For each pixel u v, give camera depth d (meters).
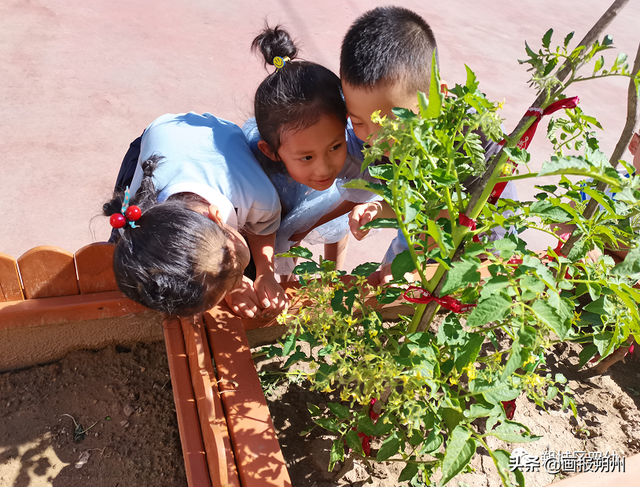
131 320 1.86
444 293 0.94
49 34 4.63
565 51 0.97
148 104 3.97
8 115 3.55
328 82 1.41
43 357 1.86
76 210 2.95
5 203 2.90
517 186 3.90
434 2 7.65
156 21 5.28
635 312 1.07
